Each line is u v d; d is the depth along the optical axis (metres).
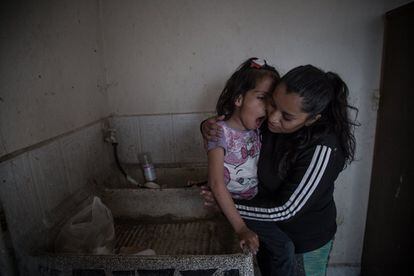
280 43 1.40
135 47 1.44
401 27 1.25
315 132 0.75
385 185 1.44
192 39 1.42
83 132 1.20
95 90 1.35
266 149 0.90
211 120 0.92
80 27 1.21
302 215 0.86
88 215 0.96
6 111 0.78
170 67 1.46
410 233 1.27
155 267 0.73
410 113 1.23
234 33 1.40
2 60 0.77
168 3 1.38
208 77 1.46
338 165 0.76
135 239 1.11
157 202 1.20
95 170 1.30
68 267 0.76
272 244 0.87
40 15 0.94
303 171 0.74
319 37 1.39
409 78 1.23
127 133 1.53
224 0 1.37
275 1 1.36
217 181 0.82
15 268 0.79
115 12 1.40
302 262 0.90
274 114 0.73
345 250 1.75
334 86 0.77
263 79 0.80
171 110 1.51
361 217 1.67
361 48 1.39
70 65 1.12
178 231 1.15
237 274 0.72
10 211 0.78
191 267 0.73
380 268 1.53
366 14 1.35
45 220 0.92
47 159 0.94
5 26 0.78
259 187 0.95
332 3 1.35
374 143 1.52
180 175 1.50
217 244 1.07
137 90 1.49
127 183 1.45
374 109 1.47
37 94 0.91
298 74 0.68
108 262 0.74
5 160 0.77
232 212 0.79
